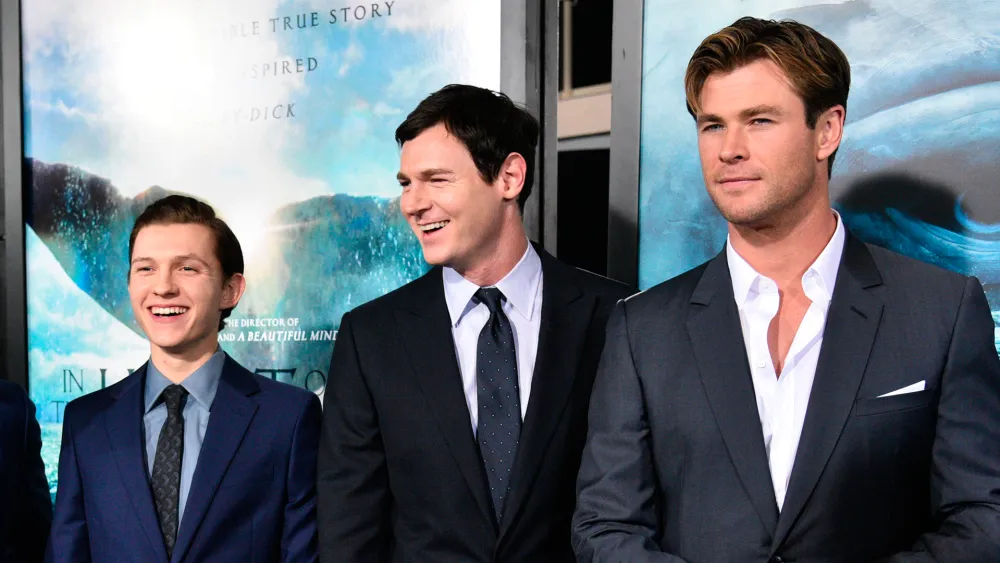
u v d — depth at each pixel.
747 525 1.09
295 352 2.06
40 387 2.26
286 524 1.53
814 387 1.10
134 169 2.19
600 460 1.21
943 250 1.55
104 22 2.21
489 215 1.44
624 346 1.24
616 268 1.78
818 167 1.13
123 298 2.20
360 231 2.01
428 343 1.47
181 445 1.52
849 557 1.06
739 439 1.11
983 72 1.53
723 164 1.10
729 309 1.18
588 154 1.92
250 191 2.09
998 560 0.98
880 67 1.59
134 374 1.62
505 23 1.86
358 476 1.46
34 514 1.62
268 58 2.08
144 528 1.45
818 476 1.07
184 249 1.54
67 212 2.24
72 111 2.23
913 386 1.07
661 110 1.74
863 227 1.61
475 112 1.42
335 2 2.02
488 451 1.42
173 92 2.16
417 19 1.94
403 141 1.48
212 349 1.61
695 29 1.71
